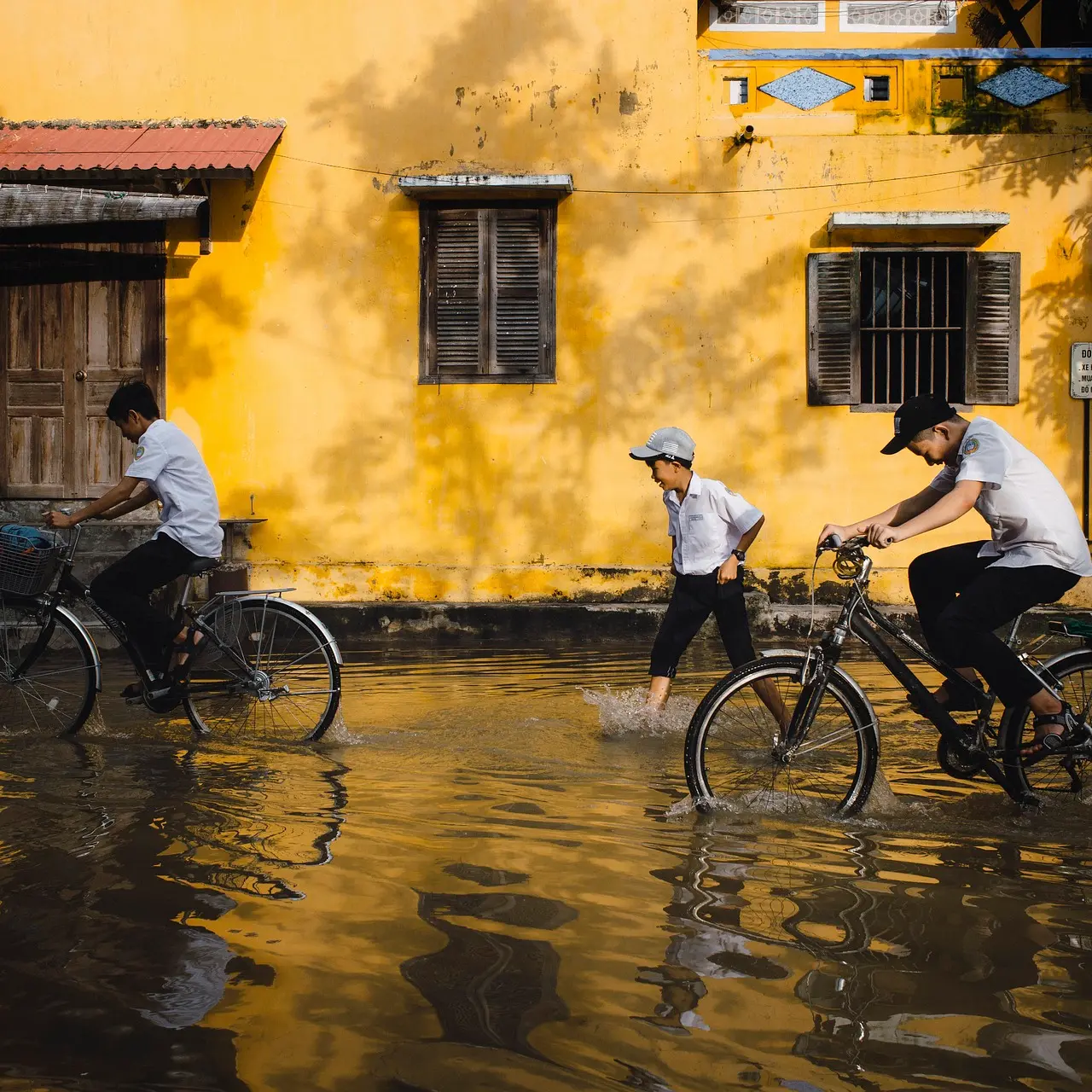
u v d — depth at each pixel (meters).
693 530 6.18
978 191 11.12
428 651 9.60
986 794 5.02
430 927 3.42
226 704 6.19
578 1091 2.50
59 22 11.52
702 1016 2.85
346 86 11.36
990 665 4.70
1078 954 3.24
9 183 10.80
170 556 6.16
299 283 11.38
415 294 11.34
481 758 5.63
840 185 11.15
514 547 11.32
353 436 11.38
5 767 5.41
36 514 11.36
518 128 11.30
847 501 11.18
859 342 11.16
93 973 3.10
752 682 4.72
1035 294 11.13
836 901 3.65
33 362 11.53
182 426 11.44
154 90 11.49
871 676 8.04
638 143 11.24
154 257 11.40
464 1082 2.53
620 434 11.29
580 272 11.30
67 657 6.25
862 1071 2.59
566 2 11.24
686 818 4.59
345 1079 2.54
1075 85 11.09
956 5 13.08
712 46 13.23
